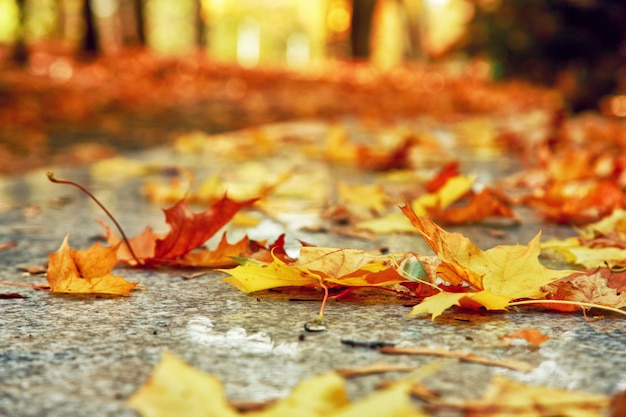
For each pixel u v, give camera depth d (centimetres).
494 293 167
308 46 6106
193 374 112
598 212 304
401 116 1052
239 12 6191
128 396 125
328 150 532
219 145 600
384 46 3516
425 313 172
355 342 151
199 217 219
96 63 2167
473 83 1797
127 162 489
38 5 2992
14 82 1541
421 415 97
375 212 324
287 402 106
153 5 4644
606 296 177
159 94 1554
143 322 167
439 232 177
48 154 705
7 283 195
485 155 563
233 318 170
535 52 1435
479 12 1623
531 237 277
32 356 145
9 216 324
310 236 274
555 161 414
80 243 265
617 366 138
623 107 973
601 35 1145
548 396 118
